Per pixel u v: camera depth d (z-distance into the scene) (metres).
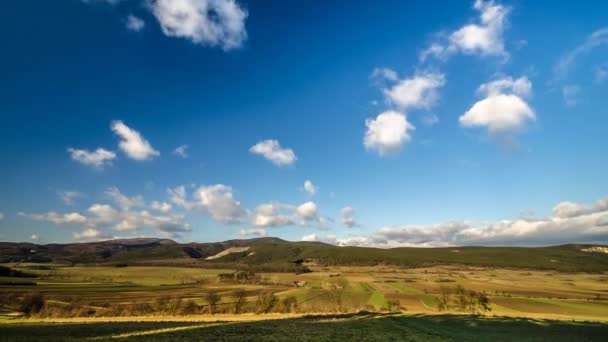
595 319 82.94
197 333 45.53
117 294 150.88
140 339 39.50
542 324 67.06
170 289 179.50
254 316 75.44
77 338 39.69
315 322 62.50
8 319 61.06
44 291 149.50
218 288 189.75
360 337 45.62
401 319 70.81
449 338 47.12
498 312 107.25
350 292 170.88
